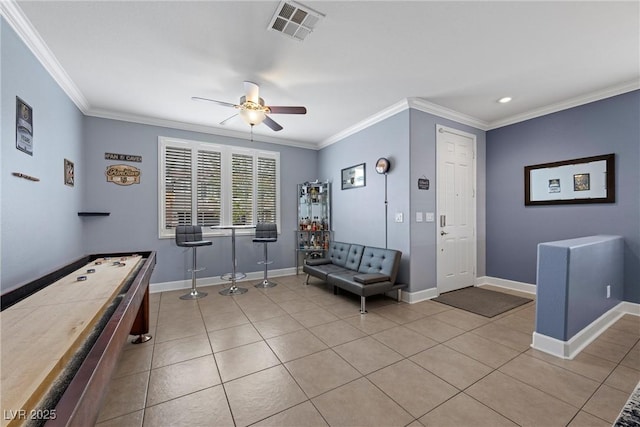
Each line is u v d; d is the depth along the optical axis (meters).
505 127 4.30
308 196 5.38
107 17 2.02
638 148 3.04
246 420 1.54
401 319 3.02
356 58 2.61
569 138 3.59
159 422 1.53
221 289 4.31
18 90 2.07
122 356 2.25
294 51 2.48
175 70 2.79
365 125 4.34
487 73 2.90
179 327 2.83
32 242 2.27
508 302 3.56
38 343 0.92
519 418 1.54
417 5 1.94
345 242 4.88
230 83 3.07
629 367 2.02
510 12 2.01
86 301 1.34
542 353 2.25
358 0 1.89
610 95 3.23
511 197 4.22
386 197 3.99
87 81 2.99
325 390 1.80
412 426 1.49
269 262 5.09
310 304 3.56
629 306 3.07
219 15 2.02
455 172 4.14
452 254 4.08
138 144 4.08
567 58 2.62
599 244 2.64
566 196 3.61
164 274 4.23
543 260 2.30
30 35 2.15
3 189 1.88
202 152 4.59
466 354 2.25
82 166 3.60
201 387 1.84
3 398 0.66
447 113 3.93
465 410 1.61
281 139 5.32
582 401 1.67
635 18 2.06
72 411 0.63
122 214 3.95
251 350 2.34
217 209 4.70
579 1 1.90
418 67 2.78
